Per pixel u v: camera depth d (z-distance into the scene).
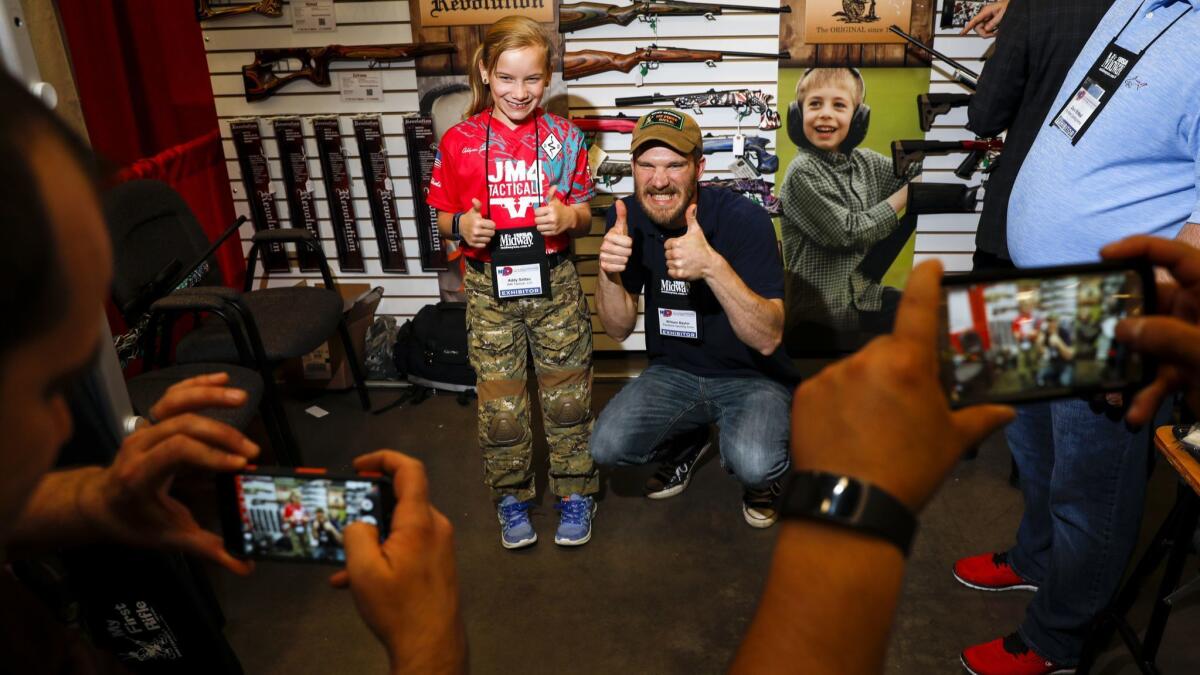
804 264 3.87
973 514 2.98
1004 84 2.71
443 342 3.78
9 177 0.30
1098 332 0.58
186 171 3.67
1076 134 1.91
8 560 0.78
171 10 3.70
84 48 3.30
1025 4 2.61
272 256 4.08
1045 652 2.19
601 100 3.69
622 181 3.78
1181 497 1.87
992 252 2.91
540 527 2.99
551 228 2.62
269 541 0.75
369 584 0.52
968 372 0.57
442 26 3.63
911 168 3.69
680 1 3.50
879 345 0.43
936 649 2.38
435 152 3.81
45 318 0.32
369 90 3.77
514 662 2.38
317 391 3.95
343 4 3.64
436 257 3.99
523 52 2.54
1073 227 1.91
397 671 0.53
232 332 2.74
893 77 3.57
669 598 2.62
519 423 2.80
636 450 2.77
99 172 0.38
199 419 0.73
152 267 3.03
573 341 2.80
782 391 2.75
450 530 0.59
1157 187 1.81
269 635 2.49
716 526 2.96
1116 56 1.84
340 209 3.97
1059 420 2.00
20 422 0.33
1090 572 2.05
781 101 3.64
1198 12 1.71
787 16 3.52
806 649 0.41
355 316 3.90
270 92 3.79
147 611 1.68
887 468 0.41
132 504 0.73
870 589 0.41
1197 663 2.29
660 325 2.79
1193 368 0.51
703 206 2.70
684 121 2.53
